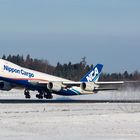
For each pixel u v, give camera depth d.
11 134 49.97
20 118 67.88
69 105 102.00
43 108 89.62
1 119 65.81
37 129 54.91
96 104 108.50
